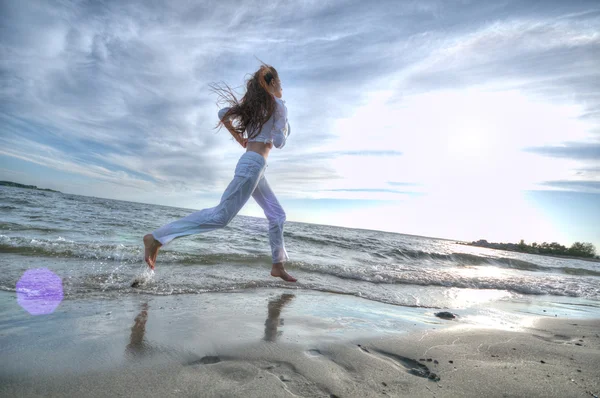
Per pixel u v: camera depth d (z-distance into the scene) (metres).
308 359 1.53
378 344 1.81
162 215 18.16
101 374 1.23
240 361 1.45
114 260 3.84
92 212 13.58
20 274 2.80
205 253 4.86
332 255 7.56
